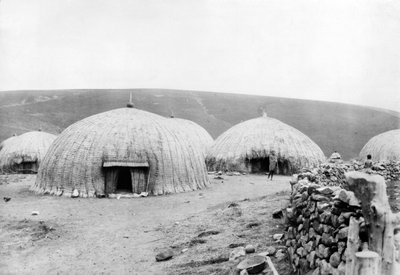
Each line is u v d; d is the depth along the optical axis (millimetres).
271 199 12352
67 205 14688
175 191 17688
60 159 17484
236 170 26203
